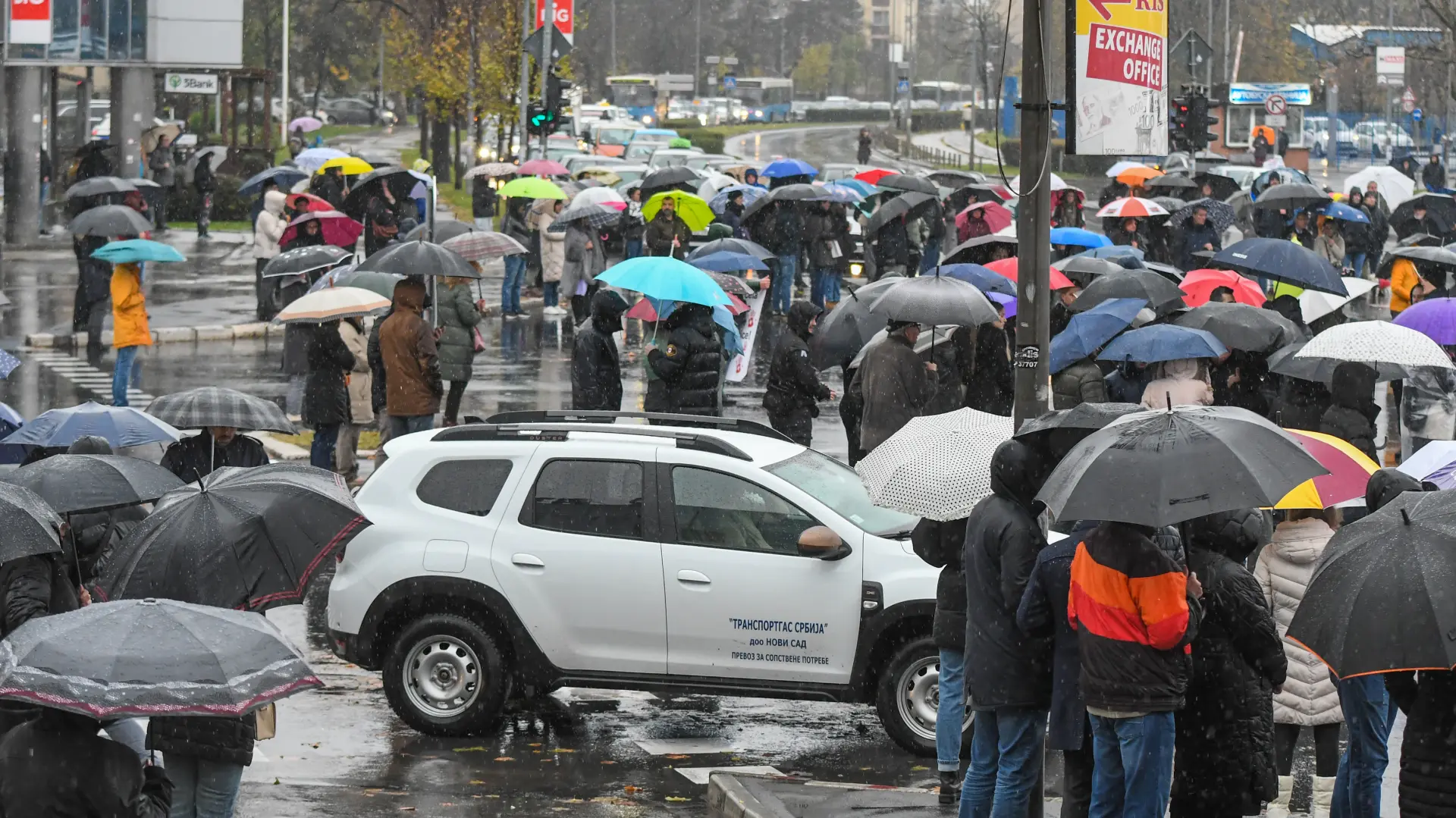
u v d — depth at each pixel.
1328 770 14.62
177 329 44.22
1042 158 13.52
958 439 13.91
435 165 101.19
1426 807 11.12
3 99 70.00
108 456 14.09
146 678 8.81
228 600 11.63
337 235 44.78
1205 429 10.80
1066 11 15.11
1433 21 114.31
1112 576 11.17
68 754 8.86
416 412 26.88
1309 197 50.03
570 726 17.50
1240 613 12.09
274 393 36.69
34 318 46.41
